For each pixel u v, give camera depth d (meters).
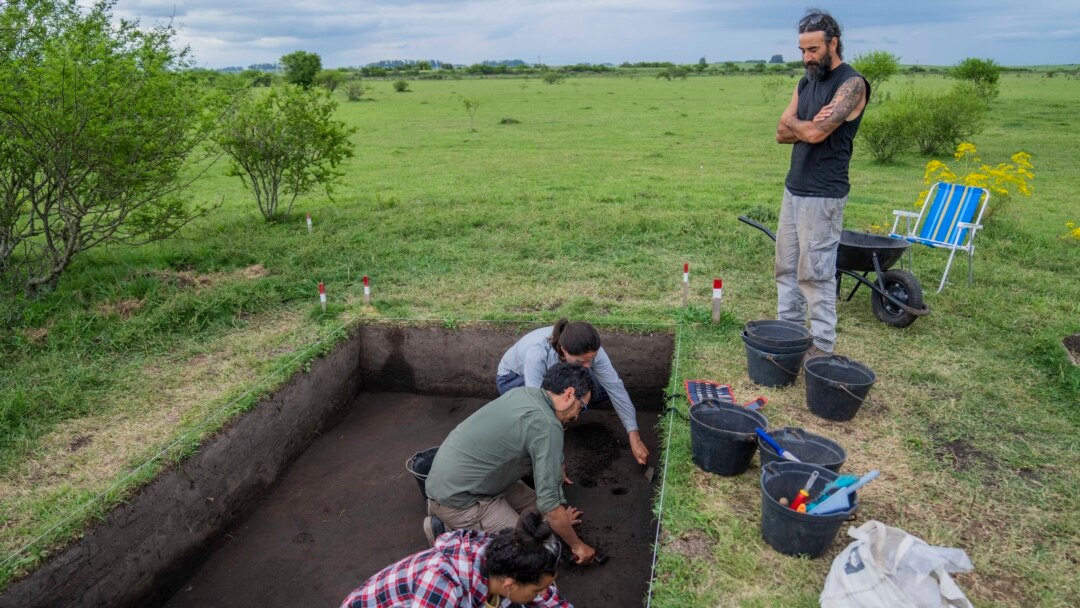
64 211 6.55
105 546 3.58
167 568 3.98
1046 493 3.62
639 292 6.67
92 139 6.17
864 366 4.42
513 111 34.22
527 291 6.82
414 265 7.66
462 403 6.08
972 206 6.64
